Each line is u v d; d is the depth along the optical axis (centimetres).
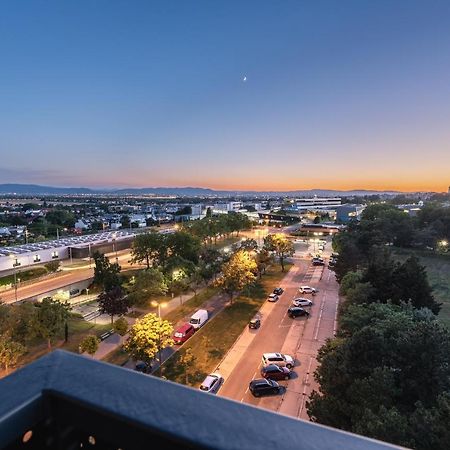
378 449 102
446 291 3862
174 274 3941
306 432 110
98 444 125
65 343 2755
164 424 110
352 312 2039
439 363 1359
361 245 4553
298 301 3597
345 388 1413
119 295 3247
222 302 3744
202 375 2300
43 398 129
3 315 2459
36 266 5197
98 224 11412
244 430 109
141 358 2216
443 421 994
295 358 2522
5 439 117
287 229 10512
